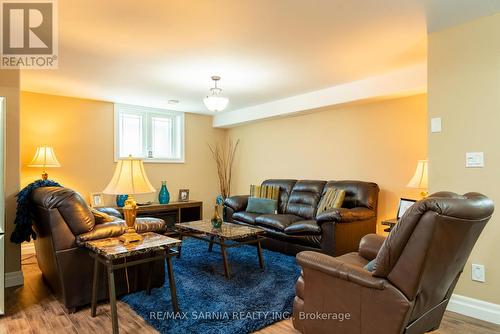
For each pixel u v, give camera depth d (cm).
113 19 232
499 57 228
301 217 450
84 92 443
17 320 231
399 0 209
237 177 633
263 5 213
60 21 234
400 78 354
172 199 574
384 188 417
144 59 314
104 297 257
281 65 334
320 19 233
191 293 272
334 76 374
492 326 223
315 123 497
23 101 431
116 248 217
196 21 236
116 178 248
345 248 360
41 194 249
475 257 238
